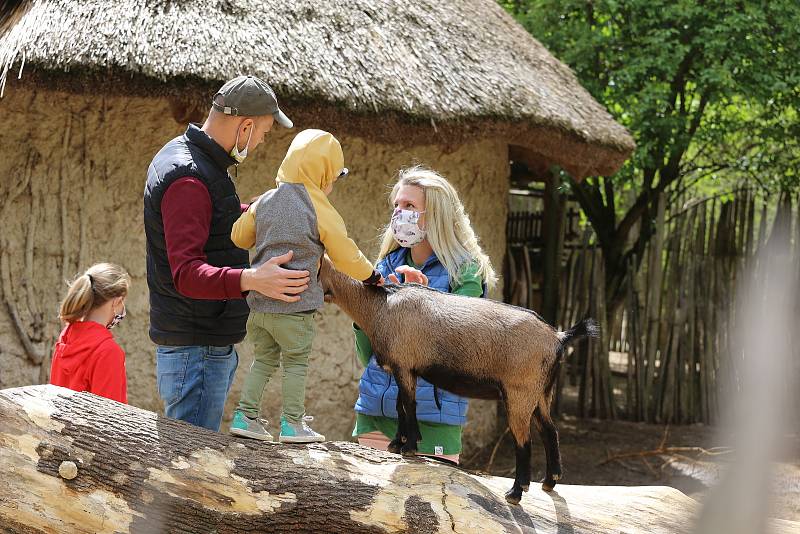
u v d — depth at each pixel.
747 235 9.34
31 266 6.25
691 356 9.47
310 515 2.84
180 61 5.66
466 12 8.19
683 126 10.30
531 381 2.81
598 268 9.70
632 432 9.02
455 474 2.94
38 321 6.25
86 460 2.88
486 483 3.00
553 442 2.98
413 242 3.47
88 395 3.06
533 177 10.37
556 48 10.90
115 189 6.43
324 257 2.99
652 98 9.86
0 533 2.92
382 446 3.57
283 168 2.89
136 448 2.90
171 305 3.10
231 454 2.91
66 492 2.88
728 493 0.98
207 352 3.22
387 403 3.43
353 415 7.30
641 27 10.48
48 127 6.29
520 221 11.66
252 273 2.73
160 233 3.01
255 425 3.00
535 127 7.20
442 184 3.47
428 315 2.86
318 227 2.84
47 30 5.67
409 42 6.91
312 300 2.86
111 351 3.56
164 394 3.22
